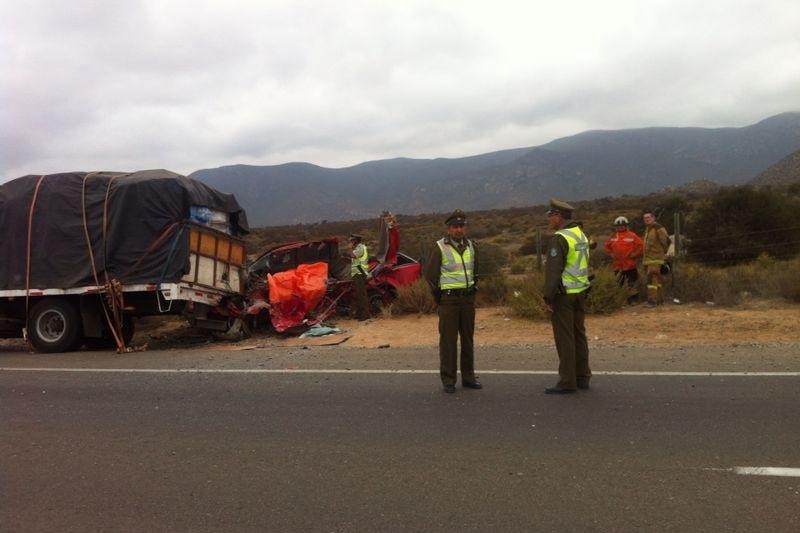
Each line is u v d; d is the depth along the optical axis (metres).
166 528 3.62
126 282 10.90
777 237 19.77
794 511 3.53
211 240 11.86
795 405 5.51
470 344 6.59
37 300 11.34
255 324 12.41
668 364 7.32
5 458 4.93
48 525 3.70
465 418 5.53
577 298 6.30
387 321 12.46
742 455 4.39
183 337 12.86
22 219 11.26
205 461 4.71
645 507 3.64
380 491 4.02
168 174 11.27
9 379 8.19
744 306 11.62
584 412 5.56
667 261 13.12
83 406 6.54
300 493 4.04
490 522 3.53
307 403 6.27
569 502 3.75
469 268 6.53
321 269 12.51
